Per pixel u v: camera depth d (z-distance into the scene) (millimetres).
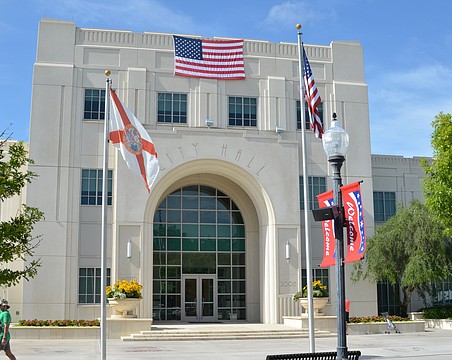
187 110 33969
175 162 32406
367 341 26250
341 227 12453
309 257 20109
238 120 34500
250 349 23281
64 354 21297
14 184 13891
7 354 16297
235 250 35438
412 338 27578
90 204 32031
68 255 31297
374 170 39844
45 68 32594
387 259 34125
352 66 36688
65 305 30812
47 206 31422
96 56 33406
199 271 34781
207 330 28062
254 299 34812
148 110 33375
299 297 31516
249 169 33344
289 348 23625
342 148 12867
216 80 34531
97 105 32969
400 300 36719
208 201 35531
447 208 26531
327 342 26219
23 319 30281
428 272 32219
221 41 34969
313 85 22172
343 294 12211
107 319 27641
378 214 39344
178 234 34781
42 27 33062
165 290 34125
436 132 27750
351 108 36125
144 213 31578
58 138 32125
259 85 35062
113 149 32562
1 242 13578
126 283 29078
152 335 26891
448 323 32531
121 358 20250
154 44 34219
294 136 35031
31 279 30672
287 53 35938
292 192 33688
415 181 40406
